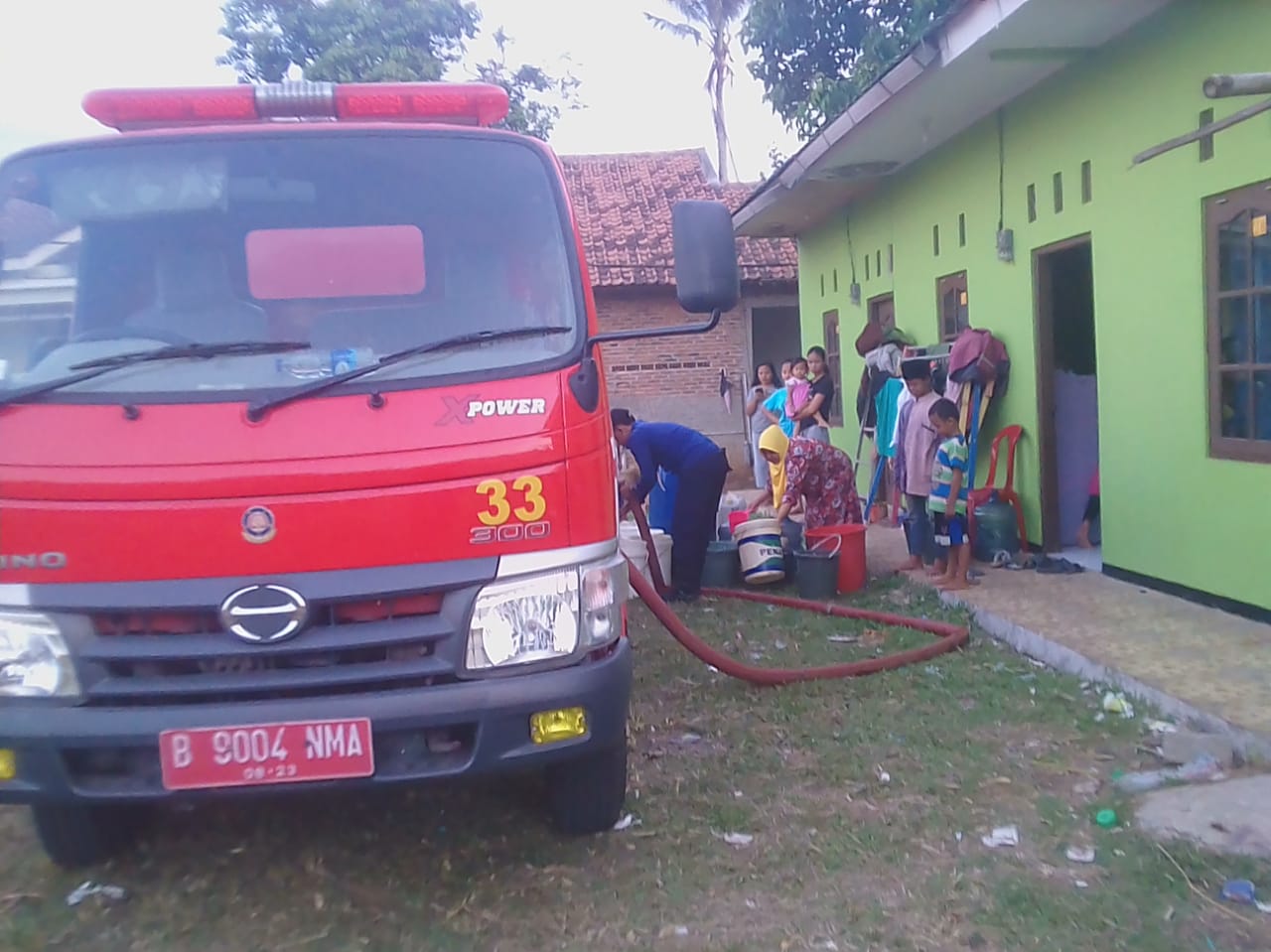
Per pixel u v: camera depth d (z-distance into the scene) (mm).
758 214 12938
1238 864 3740
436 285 3799
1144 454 7035
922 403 8352
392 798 4738
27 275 3734
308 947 3590
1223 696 5062
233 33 17750
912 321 10797
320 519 3393
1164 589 6938
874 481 10883
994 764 4781
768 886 3848
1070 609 6773
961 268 9539
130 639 3381
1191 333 6496
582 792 4145
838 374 13594
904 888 3781
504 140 4051
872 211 11867
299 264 3785
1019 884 3723
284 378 3557
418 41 18000
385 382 3559
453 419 3518
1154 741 4883
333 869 4137
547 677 3502
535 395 3594
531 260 3859
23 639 3361
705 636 7211
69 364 3572
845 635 7059
